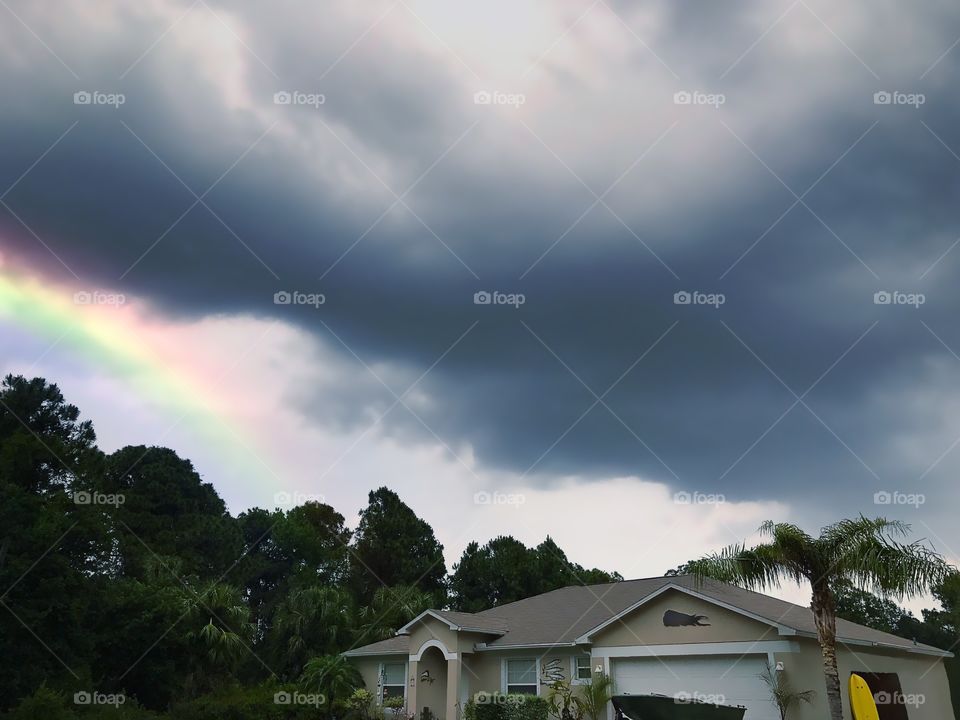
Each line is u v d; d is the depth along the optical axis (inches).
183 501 2588.6
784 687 844.6
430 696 1151.6
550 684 1053.2
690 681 918.4
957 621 1793.8
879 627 1895.9
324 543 3139.8
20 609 1139.9
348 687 1183.6
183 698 1354.6
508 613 1286.9
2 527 1203.2
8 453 1558.8
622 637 981.8
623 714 743.7
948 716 1156.5
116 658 1381.6
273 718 1059.3
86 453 1818.4
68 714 756.6
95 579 1485.0
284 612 1977.1
